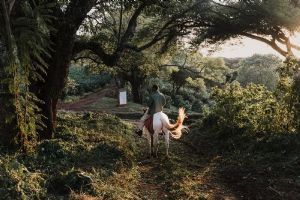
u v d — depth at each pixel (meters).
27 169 10.08
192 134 20.67
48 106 14.57
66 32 14.23
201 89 54.97
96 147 13.30
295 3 21.22
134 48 18.62
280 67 14.50
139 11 17.94
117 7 19.52
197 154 16.09
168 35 23.38
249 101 17.95
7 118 11.48
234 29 23.20
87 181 9.55
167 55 28.67
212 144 17.23
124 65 25.50
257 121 15.52
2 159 10.06
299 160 11.53
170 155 15.47
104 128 18.09
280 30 22.95
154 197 10.45
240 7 22.48
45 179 9.56
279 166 11.54
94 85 54.50
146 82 47.47
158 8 19.56
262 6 21.61
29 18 11.26
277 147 12.83
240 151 14.25
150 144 15.05
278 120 14.10
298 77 13.72
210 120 21.34
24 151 11.69
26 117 11.70
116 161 12.55
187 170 13.12
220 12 22.91
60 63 14.47
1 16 11.07
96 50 17.12
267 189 10.25
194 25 22.80
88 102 42.81
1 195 8.12
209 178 12.11
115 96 48.28
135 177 11.97
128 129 20.38
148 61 26.22
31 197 8.45
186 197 10.38
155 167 13.47
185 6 21.06
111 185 10.15
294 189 9.99
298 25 21.91
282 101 14.17
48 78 14.44
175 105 49.88
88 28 19.67
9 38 10.76
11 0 11.03
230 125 17.25
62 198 8.81
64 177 9.53
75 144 13.30
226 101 18.92
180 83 51.16
